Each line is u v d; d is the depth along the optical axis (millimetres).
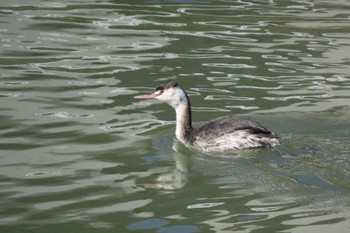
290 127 15211
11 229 11078
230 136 14547
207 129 14852
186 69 18672
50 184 12727
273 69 18766
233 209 11891
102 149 14305
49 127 15211
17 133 14852
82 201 12117
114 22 22719
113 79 18031
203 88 17453
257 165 13688
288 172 13250
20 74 18266
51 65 18969
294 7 24953
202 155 14312
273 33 21719
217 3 25297
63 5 24828
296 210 11820
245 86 17609
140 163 13781
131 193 12477
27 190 12453
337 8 24906
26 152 14008
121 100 16844
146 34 21531
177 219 11531
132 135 15062
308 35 21578
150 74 18328
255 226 11281
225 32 21766
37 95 16953
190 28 22203
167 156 14164
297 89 17484
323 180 12844
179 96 15023
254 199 12234
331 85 17750
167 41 20891
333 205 11953
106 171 13344
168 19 23109
